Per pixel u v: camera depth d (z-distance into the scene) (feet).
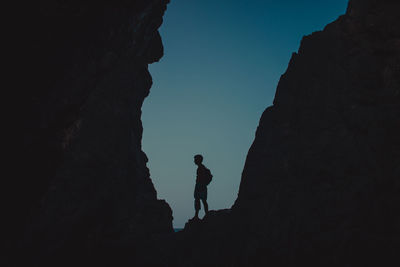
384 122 23.90
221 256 29.04
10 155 21.84
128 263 32.94
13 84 19.69
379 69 26.50
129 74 44.21
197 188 34.53
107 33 25.21
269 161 33.58
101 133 38.17
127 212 39.22
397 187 21.20
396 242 19.69
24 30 17.98
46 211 30.55
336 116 28.66
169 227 43.96
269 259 25.95
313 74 33.60
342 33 31.04
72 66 23.17
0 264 24.56
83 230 33.73
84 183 34.68
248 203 32.45
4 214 23.47
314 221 25.17
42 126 23.63
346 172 25.52
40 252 29.01
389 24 26.48
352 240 21.90
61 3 18.33
